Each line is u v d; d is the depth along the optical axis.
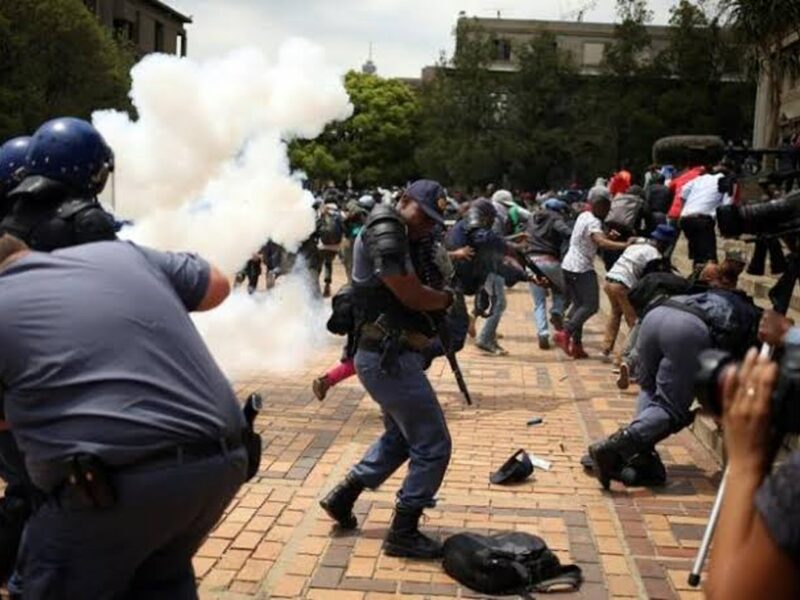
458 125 46.22
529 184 44.72
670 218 11.00
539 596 4.21
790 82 20.56
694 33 39.41
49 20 31.98
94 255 2.55
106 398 2.38
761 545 1.50
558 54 45.50
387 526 5.01
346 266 14.80
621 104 40.84
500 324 13.48
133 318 2.47
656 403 5.68
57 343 2.40
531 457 6.39
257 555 4.61
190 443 2.45
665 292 6.19
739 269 5.69
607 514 5.30
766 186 4.42
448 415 7.62
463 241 10.27
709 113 39.34
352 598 4.17
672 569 4.54
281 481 5.75
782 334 2.67
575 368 9.83
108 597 2.52
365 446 6.56
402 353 4.38
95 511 2.39
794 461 1.53
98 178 2.95
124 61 36.81
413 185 4.45
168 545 2.61
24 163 3.20
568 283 10.34
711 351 1.79
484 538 4.40
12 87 31.83
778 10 14.32
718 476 6.00
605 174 41.41
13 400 2.44
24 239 2.82
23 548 2.57
